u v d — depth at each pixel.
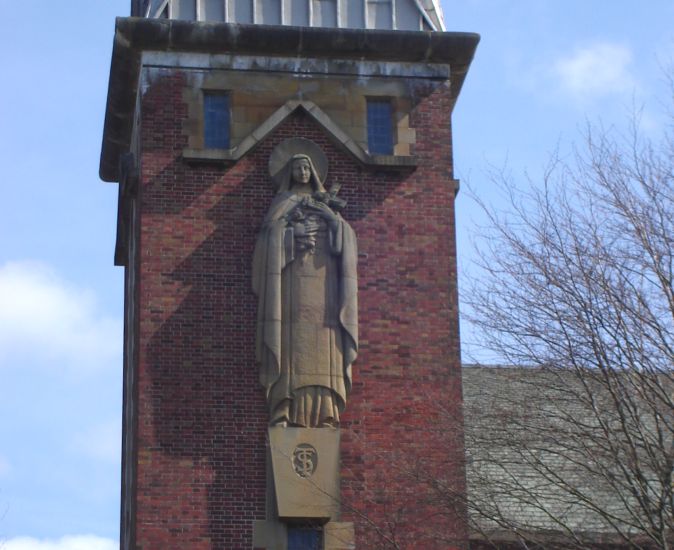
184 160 39.25
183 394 37.75
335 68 40.56
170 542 36.84
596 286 33.69
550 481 32.81
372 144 40.31
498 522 33.56
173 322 38.22
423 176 40.03
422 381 38.44
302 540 37.19
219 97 40.19
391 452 37.78
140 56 40.22
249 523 37.12
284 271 38.22
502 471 37.00
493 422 35.19
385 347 38.59
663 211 34.09
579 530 34.56
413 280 39.19
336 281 38.31
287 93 40.22
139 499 37.03
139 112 40.22
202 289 38.50
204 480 37.28
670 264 33.62
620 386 32.97
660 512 31.38
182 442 37.44
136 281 39.38
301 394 37.53
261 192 39.38
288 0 41.41
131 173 40.19
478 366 34.75
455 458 36.00
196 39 40.06
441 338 38.84
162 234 38.78
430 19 41.69
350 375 37.94
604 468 32.16
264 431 37.66
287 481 37.12
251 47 40.28
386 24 41.59
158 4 40.84
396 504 37.28
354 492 37.44
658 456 32.91
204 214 39.03
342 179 39.72
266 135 39.69
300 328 37.81
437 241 39.56
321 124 39.94
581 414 34.56
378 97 40.59
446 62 41.03
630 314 33.47
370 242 39.34
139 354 37.94
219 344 38.16
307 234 38.38
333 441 37.44
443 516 36.97
